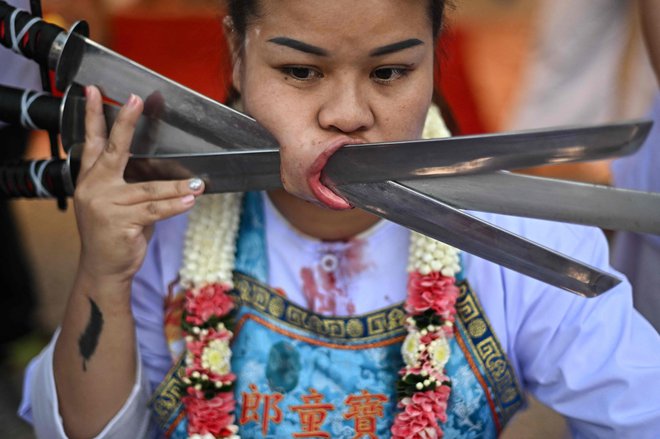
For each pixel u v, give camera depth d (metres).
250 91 1.68
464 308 1.91
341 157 1.64
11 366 4.57
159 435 2.09
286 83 1.65
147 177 1.83
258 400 1.92
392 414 1.91
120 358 1.88
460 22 4.15
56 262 5.41
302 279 1.94
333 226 1.92
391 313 1.92
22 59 2.16
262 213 1.97
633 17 4.07
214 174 1.78
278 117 1.65
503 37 4.19
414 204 1.63
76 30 1.81
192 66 3.97
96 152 1.81
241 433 1.93
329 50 1.58
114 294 1.84
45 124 1.89
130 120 1.75
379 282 1.93
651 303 2.97
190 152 1.83
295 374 1.91
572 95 4.21
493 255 1.64
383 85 1.65
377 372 1.90
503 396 1.95
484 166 1.53
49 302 5.02
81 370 1.88
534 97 4.20
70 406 1.91
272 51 1.61
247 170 1.75
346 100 1.61
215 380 1.88
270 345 1.92
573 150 1.43
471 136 1.51
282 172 1.68
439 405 1.85
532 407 4.17
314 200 1.68
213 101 1.76
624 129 1.36
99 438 1.90
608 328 1.88
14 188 1.95
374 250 1.93
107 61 1.82
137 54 4.01
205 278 1.90
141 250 1.82
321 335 1.92
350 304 1.93
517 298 1.93
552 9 4.13
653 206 1.53
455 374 1.90
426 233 1.66
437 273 1.87
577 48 4.14
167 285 1.97
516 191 1.60
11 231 4.61
